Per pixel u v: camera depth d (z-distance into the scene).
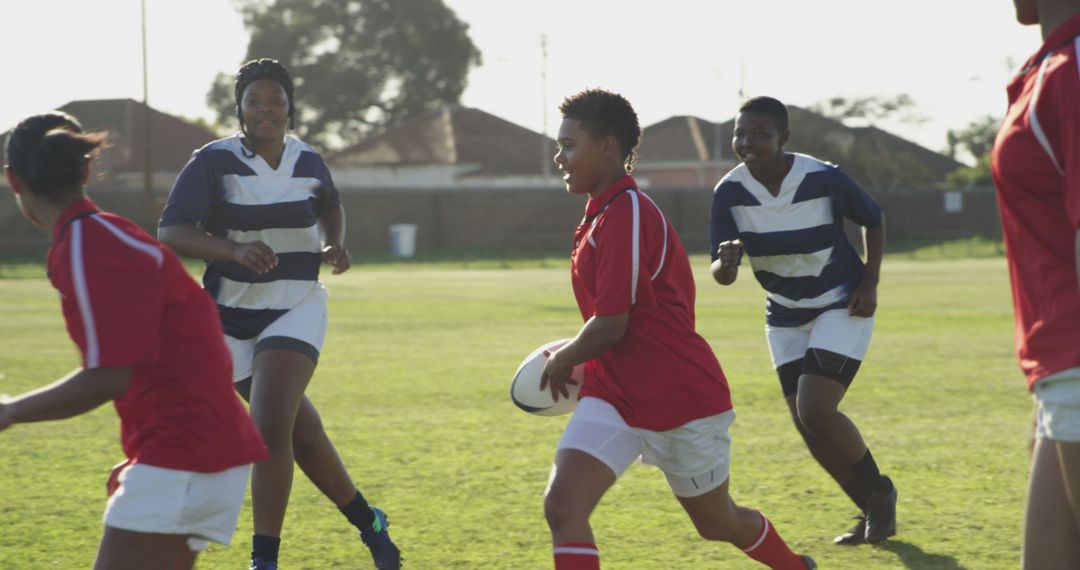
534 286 102.88
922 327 63.91
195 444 12.45
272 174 18.91
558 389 15.48
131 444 12.73
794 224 20.78
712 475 15.38
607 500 24.22
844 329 20.67
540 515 22.95
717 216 21.42
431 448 30.17
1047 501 11.20
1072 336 10.79
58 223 12.13
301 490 25.47
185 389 12.44
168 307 12.35
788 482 25.81
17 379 43.41
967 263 144.88
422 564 19.55
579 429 14.97
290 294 18.81
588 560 14.30
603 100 15.05
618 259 14.59
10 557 19.95
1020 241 11.19
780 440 31.00
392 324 66.81
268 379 18.12
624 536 21.28
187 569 13.52
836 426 20.28
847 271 21.09
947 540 20.89
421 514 23.05
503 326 65.62
